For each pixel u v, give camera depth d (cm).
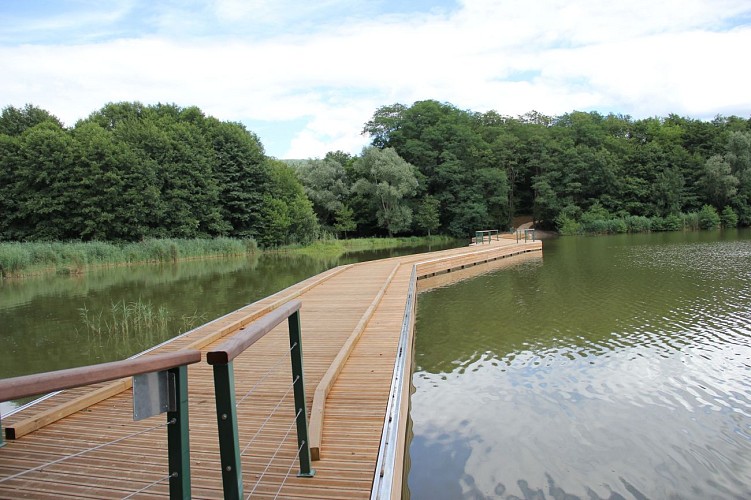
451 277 1623
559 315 993
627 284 1334
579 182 4544
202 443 344
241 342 180
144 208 2608
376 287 1123
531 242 2642
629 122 5900
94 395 416
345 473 306
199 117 3409
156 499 271
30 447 336
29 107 3319
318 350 603
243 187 3225
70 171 2558
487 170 4225
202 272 1856
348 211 3825
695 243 2723
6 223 2533
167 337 838
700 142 5084
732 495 394
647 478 419
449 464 448
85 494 276
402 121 4472
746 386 604
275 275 1725
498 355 749
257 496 278
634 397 581
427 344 820
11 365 686
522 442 484
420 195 4262
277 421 384
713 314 957
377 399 435
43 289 1426
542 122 5809
